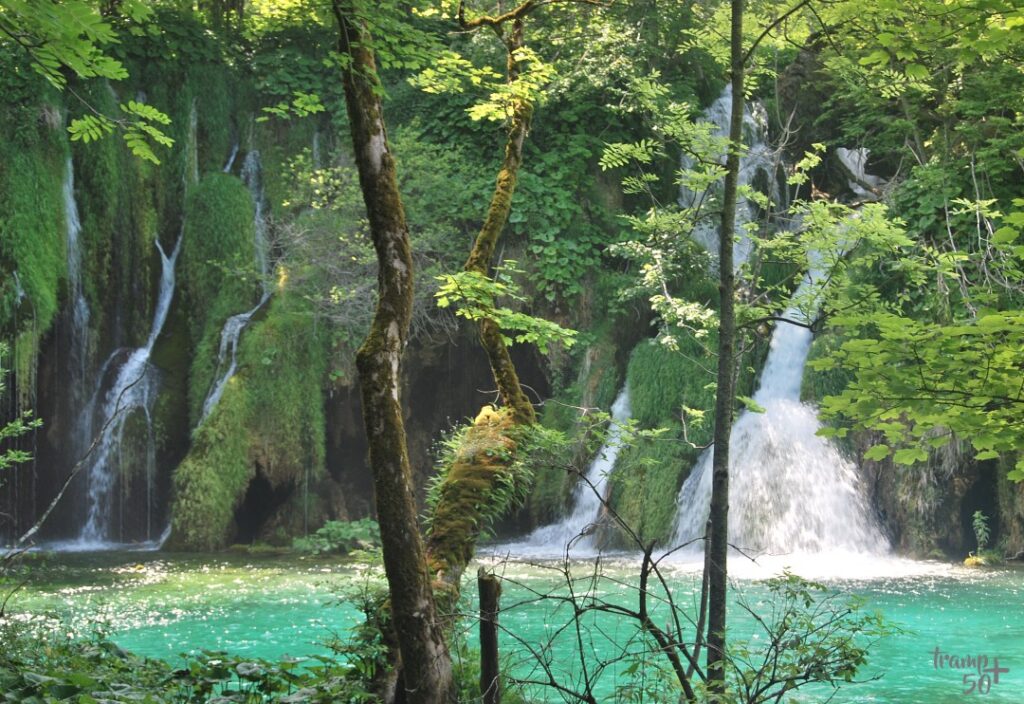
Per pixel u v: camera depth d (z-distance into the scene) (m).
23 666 6.12
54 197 21.77
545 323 7.61
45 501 21.84
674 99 23.38
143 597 14.39
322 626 12.21
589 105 23.22
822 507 19.17
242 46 25.66
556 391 22.56
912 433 6.04
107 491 21.98
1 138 21.38
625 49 22.05
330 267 22.36
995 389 5.49
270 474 21.47
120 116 22.92
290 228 22.94
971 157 19.36
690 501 19.58
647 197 23.78
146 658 7.14
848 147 25.22
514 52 9.23
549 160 23.33
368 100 6.30
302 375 22.03
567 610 12.45
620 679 8.87
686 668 9.13
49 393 21.92
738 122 8.50
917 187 20.23
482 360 24.08
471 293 7.28
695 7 21.66
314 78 24.89
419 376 23.78
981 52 6.21
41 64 6.08
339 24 6.40
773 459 19.58
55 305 21.48
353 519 22.77
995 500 18.92
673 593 13.87
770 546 19.06
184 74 24.06
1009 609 13.30
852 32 8.01
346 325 22.62
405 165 22.81
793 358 20.91
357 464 23.31
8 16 5.74
